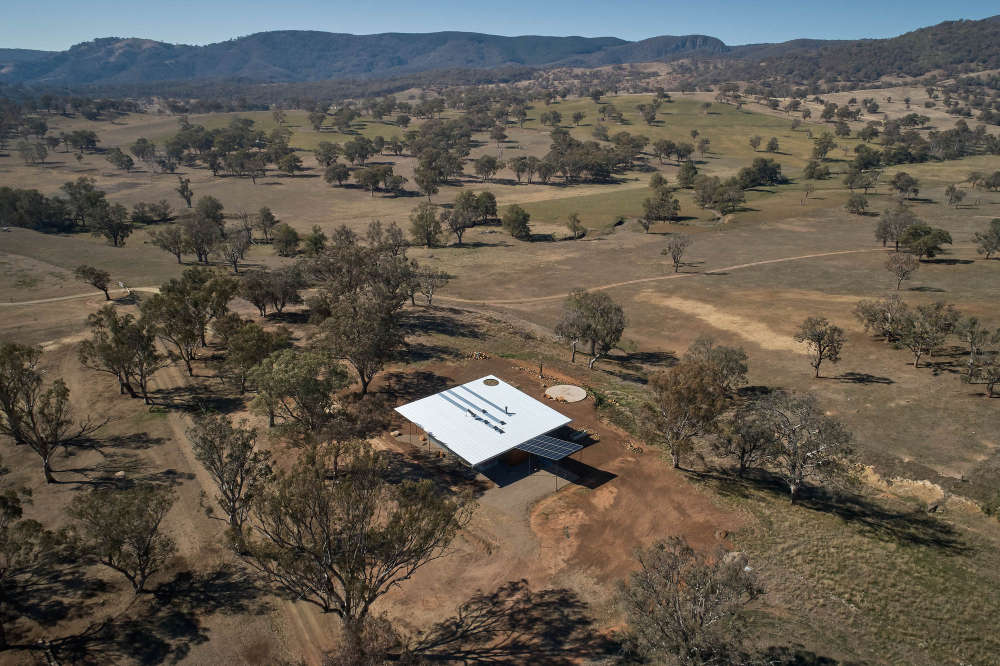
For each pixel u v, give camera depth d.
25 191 193.75
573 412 70.00
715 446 56.25
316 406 55.72
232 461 44.03
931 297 111.81
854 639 37.44
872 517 50.38
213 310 78.81
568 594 42.19
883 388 76.31
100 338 68.19
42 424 60.84
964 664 35.50
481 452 55.59
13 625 37.88
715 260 153.38
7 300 104.50
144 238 186.12
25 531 35.75
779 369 85.94
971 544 46.56
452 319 105.75
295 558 33.38
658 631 31.80
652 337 103.56
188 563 43.91
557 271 149.25
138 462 56.28
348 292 83.12
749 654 32.44
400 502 36.53
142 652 36.44
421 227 179.38
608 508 52.00
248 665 36.00
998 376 70.50
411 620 39.66
